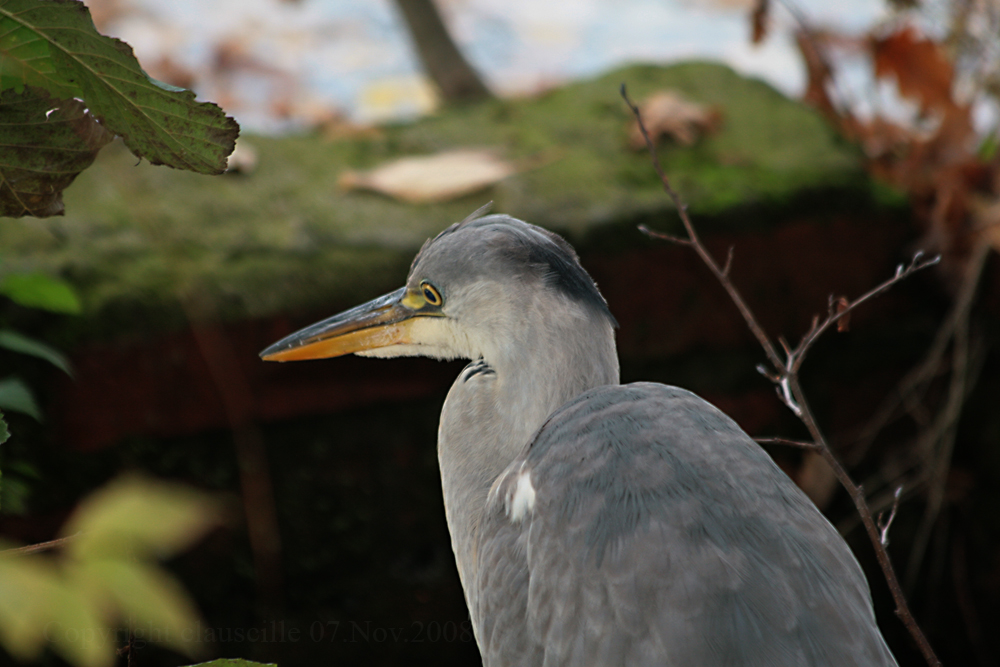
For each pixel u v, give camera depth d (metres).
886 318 6.83
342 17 11.38
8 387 3.78
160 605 1.73
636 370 6.28
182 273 5.62
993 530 6.82
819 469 6.71
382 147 7.43
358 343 4.13
